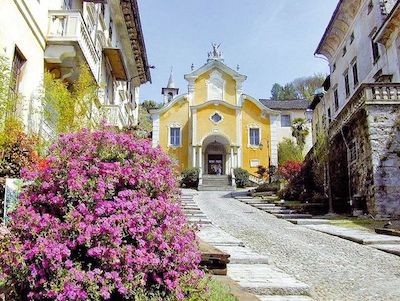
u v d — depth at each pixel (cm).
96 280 334
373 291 579
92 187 379
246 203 2320
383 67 2041
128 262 351
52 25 1277
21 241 350
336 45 2873
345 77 2716
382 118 1559
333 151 2031
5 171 836
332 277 664
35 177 393
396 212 1480
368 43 2267
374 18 2178
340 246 980
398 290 585
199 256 420
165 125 4194
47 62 1279
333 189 2006
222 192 3294
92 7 1730
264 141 4162
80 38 1295
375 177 1512
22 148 888
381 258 834
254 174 4066
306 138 4556
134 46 2645
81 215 358
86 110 1361
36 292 335
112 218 361
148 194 411
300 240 1070
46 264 332
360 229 1277
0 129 872
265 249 917
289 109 5097
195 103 4266
